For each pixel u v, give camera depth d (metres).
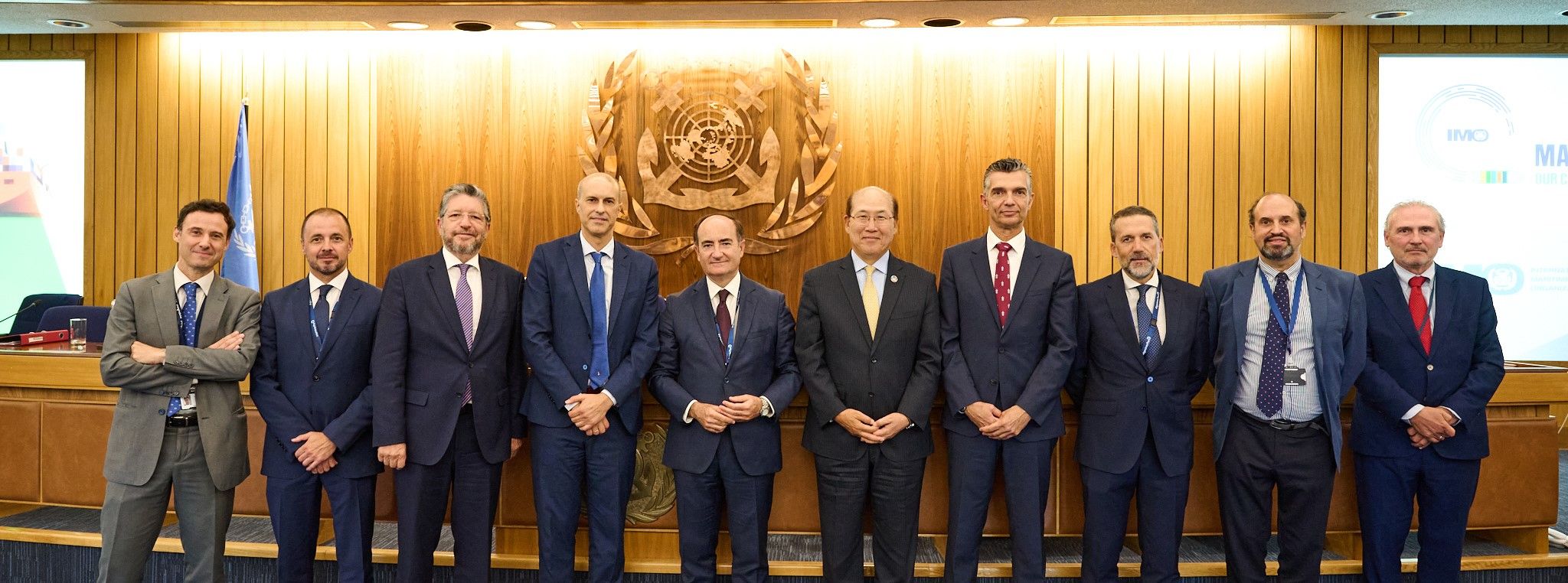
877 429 2.95
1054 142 5.71
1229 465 3.05
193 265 3.01
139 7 5.13
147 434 2.96
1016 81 5.70
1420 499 3.12
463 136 5.77
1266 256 3.01
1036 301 3.01
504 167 5.76
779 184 5.69
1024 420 2.94
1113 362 3.02
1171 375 3.00
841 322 3.02
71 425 3.59
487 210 3.08
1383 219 5.87
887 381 2.99
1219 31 5.80
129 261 6.15
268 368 3.06
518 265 5.77
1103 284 3.08
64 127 6.21
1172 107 5.82
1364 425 3.13
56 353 3.61
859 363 3.00
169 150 6.11
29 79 6.21
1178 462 2.98
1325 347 2.97
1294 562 3.01
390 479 3.44
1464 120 5.86
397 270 3.04
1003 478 3.14
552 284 3.02
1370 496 3.13
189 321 3.01
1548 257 5.91
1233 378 3.03
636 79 5.70
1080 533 3.36
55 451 3.60
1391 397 3.02
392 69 5.79
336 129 6.01
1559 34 5.79
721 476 3.05
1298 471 2.97
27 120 6.22
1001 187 3.07
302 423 3.00
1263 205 3.04
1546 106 5.87
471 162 5.77
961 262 3.11
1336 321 3.00
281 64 6.04
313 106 6.02
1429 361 3.06
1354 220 5.82
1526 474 3.45
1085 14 5.22
